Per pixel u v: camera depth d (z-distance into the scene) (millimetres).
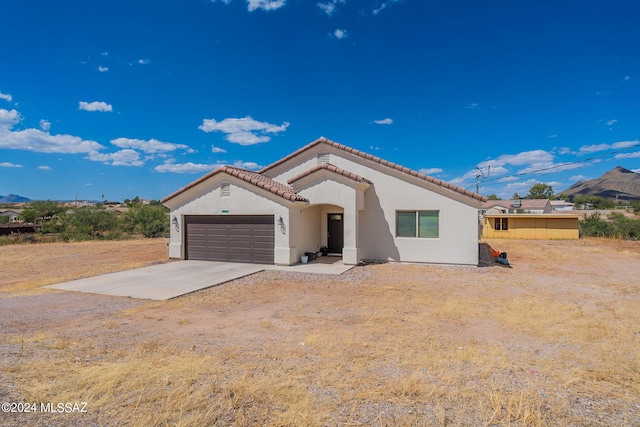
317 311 8266
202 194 16578
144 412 3703
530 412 3773
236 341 6172
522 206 50500
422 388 4320
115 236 33281
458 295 9898
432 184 15289
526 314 7863
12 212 70750
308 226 16969
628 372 4871
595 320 7418
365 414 3738
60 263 16453
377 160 16188
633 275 13406
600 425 3588
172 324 7234
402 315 7883
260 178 16953
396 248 15898
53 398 3957
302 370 4875
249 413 3727
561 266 15680
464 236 15000
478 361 5195
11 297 9656
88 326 7043
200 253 16844
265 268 14461
